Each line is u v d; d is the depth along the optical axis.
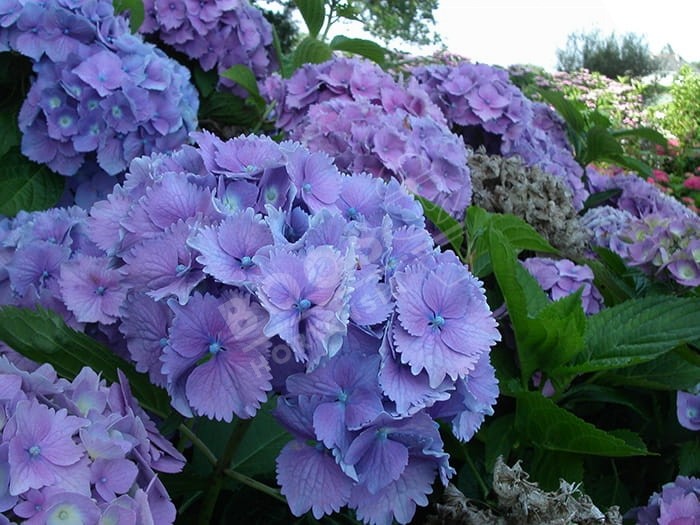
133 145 0.80
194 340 0.39
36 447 0.37
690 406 0.62
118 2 0.93
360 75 0.87
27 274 0.56
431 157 0.72
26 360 0.50
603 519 0.46
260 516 0.53
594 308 0.72
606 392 0.64
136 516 0.37
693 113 3.27
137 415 0.44
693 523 0.55
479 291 0.43
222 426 0.54
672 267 0.70
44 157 0.79
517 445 0.57
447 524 0.49
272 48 1.22
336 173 0.46
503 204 0.76
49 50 0.77
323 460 0.40
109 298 0.50
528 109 0.97
